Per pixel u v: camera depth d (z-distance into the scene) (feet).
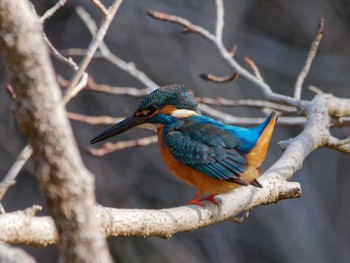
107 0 50.44
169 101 21.45
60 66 49.21
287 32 54.44
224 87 49.11
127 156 50.06
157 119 21.40
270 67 51.78
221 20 27.14
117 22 50.14
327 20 53.11
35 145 7.69
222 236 50.88
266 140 18.60
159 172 50.42
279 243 50.06
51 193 7.76
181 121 21.18
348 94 51.88
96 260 7.82
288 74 52.06
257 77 25.94
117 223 13.88
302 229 49.80
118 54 51.08
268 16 53.67
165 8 50.06
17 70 7.50
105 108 49.70
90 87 29.30
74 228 7.79
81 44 51.21
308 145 20.43
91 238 7.84
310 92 52.24
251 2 52.75
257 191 17.37
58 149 7.72
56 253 48.34
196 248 50.49
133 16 49.93
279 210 50.16
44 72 7.58
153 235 14.65
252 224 50.80
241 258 50.21
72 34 51.06
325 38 53.21
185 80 50.26
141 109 21.59
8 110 47.14
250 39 51.80
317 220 49.98
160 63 50.80
